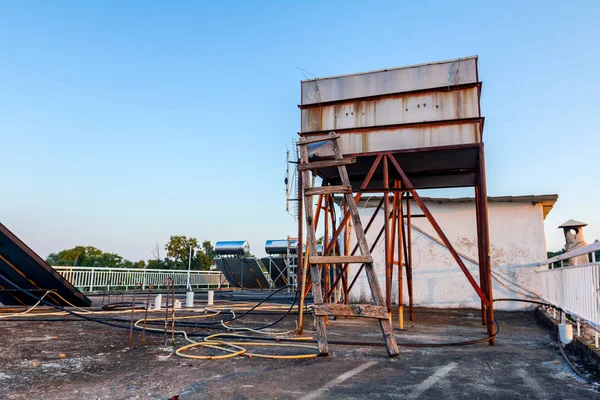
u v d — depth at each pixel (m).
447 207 14.62
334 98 8.45
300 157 7.75
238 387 3.92
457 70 7.79
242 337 6.77
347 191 7.02
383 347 6.18
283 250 27.09
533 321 10.70
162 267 35.81
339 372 4.57
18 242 9.84
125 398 3.54
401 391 3.85
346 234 11.02
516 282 13.50
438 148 7.63
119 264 35.56
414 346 6.31
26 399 3.46
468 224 14.32
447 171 9.33
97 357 5.23
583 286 6.25
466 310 13.49
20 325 8.20
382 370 4.70
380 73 8.27
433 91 7.89
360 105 8.30
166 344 6.16
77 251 33.97
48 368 4.59
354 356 5.52
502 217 14.05
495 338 7.46
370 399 3.59
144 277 24.02
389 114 8.07
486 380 4.31
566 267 7.49
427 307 14.13
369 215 15.17
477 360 5.36
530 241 13.65
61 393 3.65
